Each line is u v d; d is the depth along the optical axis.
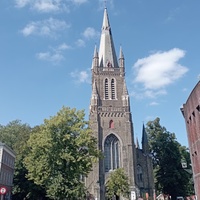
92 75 86.88
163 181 71.69
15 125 79.38
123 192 64.38
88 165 42.81
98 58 86.69
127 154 73.56
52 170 41.53
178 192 70.56
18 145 66.12
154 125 81.75
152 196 72.81
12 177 61.03
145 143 79.69
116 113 78.50
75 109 46.16
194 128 31.92
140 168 76.81
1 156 50.84
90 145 45.34
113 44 92.25
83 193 42.62
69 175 41.41
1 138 71.56
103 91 81.81
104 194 68.69
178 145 77.44
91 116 77.50
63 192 40.88
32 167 43.34
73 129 43.62
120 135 76.12
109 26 95.75
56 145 41.81
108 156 73.81
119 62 87.31
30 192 55.16
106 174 71.06
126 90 81.75
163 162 74.62
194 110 30.67
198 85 28.33
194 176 33.72
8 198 49.88
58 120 42.94
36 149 43.53
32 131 65.56
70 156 40.94
